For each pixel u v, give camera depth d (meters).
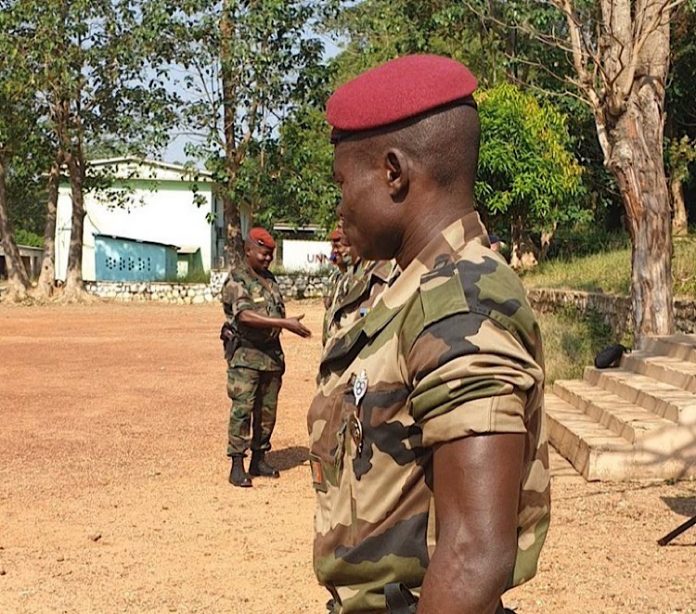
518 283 1.77
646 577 5.29
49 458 8.70
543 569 5.42
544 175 21.89
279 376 7.89
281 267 39.53
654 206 10.87
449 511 1.62
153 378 14.31
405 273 1.83
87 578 5.46
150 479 7.89
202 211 43.56
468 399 1.62
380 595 1.80
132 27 31.16
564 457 8.19
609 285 17.52
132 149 33.06
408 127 1.83
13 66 30.86
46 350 18.42
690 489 7.10
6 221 34.44
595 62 10.63
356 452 1.81
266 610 4.93
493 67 23.84
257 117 31.69
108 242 40.91
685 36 23.41
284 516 6.77
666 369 9.02
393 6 27.17
